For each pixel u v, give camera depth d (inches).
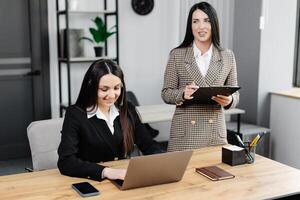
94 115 77.2
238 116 155.8
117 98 78.0
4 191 63.4
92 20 174.2
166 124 192.1
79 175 69.6
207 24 88.9
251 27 167.9
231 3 176.6
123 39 180.9
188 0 177.9
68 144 72.9
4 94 167.3
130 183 63.6
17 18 164.9
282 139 163.8
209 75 90.3
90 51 176.2
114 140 78.9
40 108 173.3
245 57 172.9
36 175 71.3
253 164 79.0
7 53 165.0
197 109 90.8
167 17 187.3
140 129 84.7
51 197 61.1
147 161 62.1
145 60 186.7
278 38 167.2
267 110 171.3
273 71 169.0
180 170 67.4
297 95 156.5
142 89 188.4
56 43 171.3
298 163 156.5
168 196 62.0
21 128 172.4
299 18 172.1
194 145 90.8
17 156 172.4
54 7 168.9
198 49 92.1
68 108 77.5
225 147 80.9
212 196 62.5
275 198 63.3
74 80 176.2
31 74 169.5
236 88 82.0
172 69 94.0
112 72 74.7
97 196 61.4
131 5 179.8
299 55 174.6
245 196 62.7
